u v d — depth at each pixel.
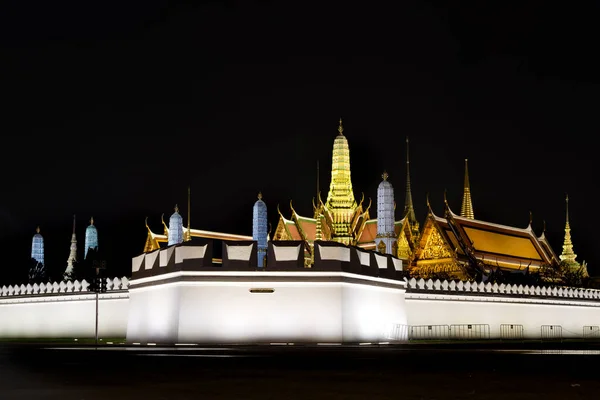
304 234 117.88
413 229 116.50
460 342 65.06
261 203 91.06
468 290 76.00
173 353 42.47
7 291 80.00
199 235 112.94
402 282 65.44
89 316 72.19
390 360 36.09
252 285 54.75
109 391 23.38
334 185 111.25
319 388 24.03
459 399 21.53
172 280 55.81
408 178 119.75
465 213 134.62
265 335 54.25
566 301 86.62
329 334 54.19
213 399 21.48
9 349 49.25
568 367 32.06
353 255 57.00
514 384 25.25
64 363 34.56
